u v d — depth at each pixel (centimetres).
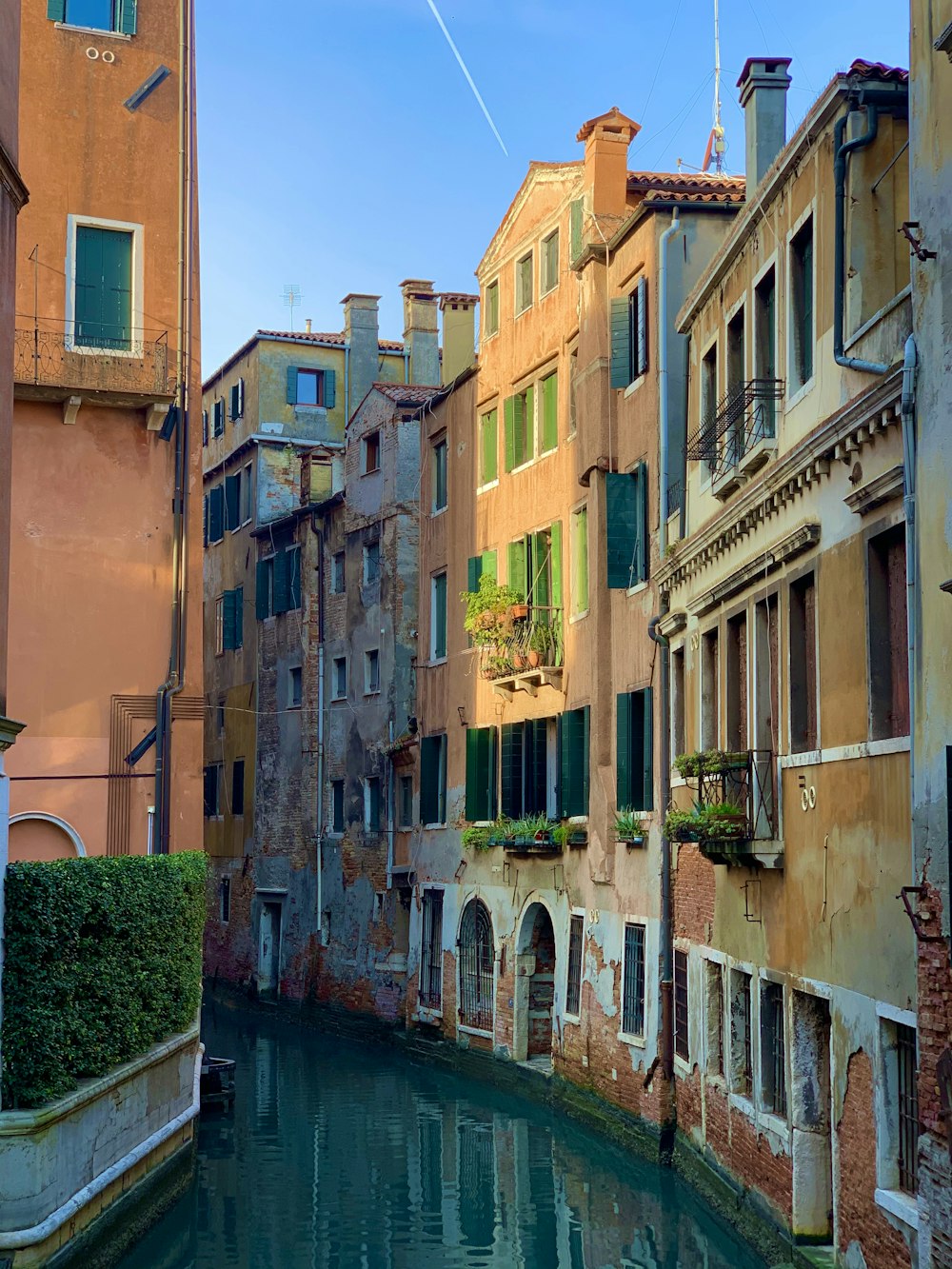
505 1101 2520
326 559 3803
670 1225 1661
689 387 2003
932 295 1066
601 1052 2256
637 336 2248
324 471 4019
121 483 2250
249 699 4275
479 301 3198
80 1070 1479
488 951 2831
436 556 3170
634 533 2258
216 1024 3741
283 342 4403
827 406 1370
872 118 1292
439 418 3175
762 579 1562
